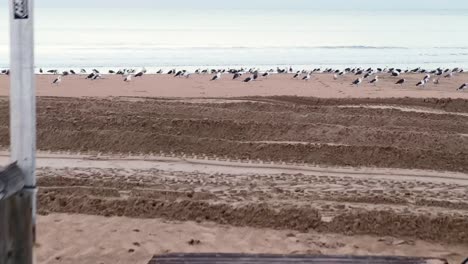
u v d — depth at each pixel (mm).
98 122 18922
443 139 18656
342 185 14555
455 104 25094
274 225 11172
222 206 11773
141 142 17375
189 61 52594
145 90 30094
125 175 14898
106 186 13750
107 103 22875
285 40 80500
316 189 14109
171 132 18656
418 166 16406
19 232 5230
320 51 66188
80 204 11766
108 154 16875
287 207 12039
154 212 11586
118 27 100938
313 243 10406
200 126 19016
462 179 15547
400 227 11062
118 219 11266
